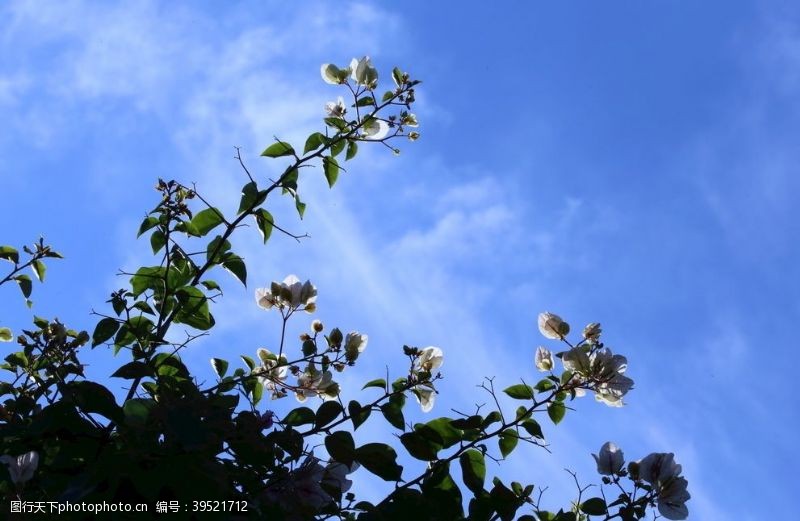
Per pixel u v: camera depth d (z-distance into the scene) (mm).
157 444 3646
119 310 4758
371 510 4188
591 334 4645
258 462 4016
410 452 4375
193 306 4859
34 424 3865
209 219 5000
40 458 4113
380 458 4320
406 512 4156
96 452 3869
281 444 4141
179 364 4477
